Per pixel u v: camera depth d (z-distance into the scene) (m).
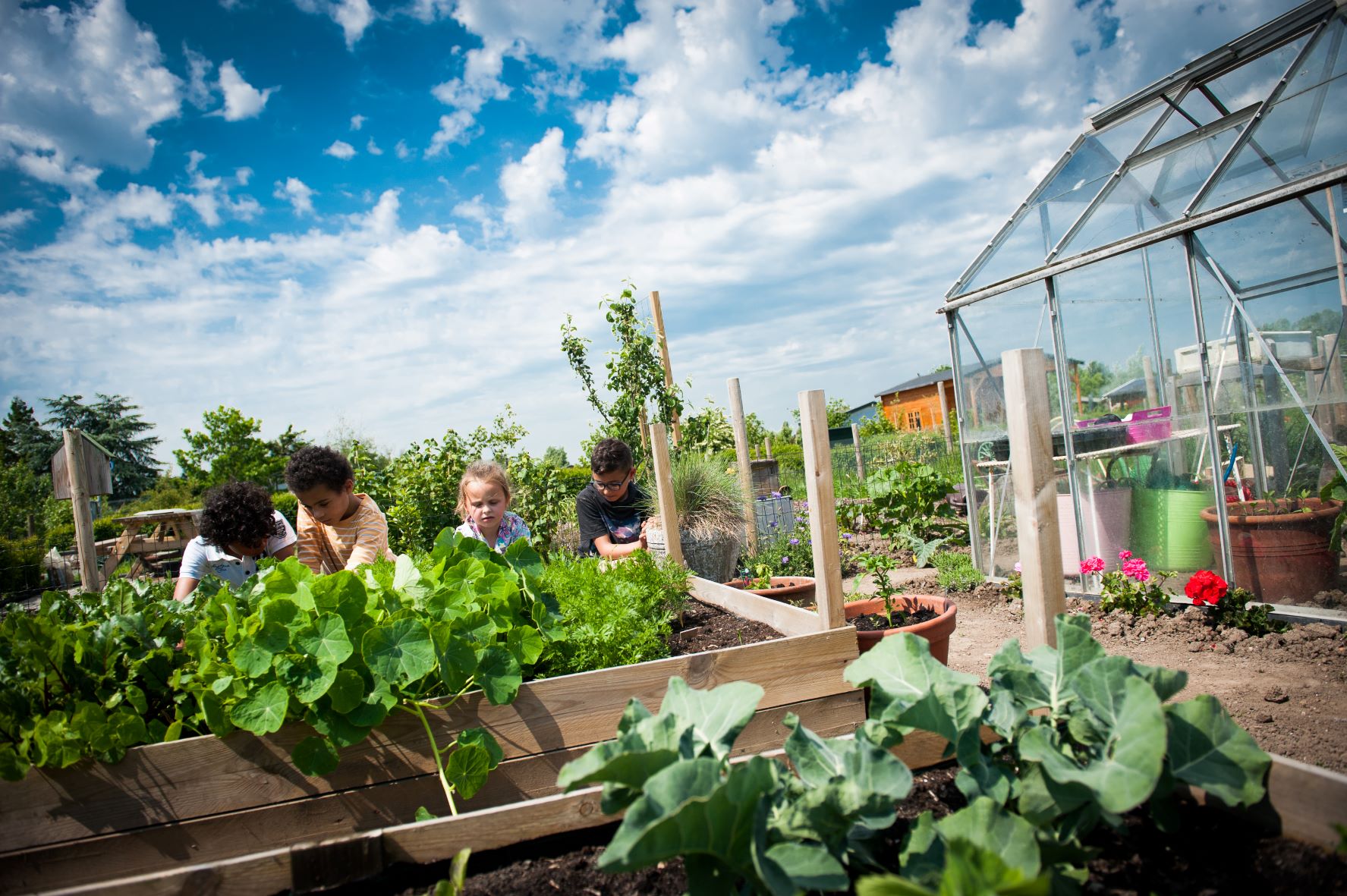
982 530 6.57
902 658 1.57
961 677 1.50
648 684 2.19
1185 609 4.68
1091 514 5.61
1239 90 4.76
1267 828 1.29
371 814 2.00
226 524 3.11
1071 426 5.66
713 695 1.43
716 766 1.12
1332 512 4.31
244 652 1.89
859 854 1.27
